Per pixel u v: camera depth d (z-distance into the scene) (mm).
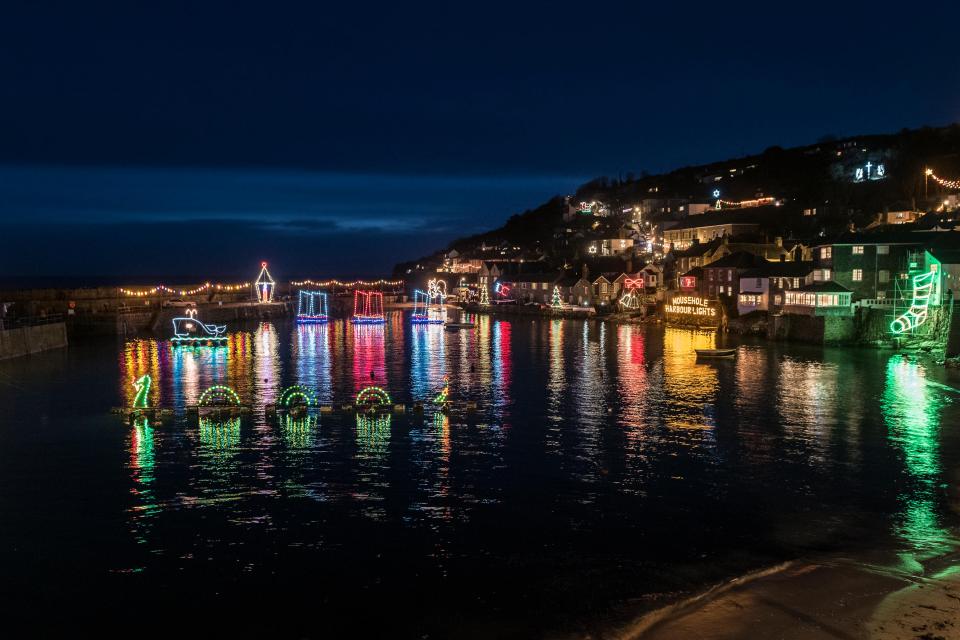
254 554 27188
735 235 148125
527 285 178250
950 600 22609
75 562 26516
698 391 59781
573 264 184125
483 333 117125
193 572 25750
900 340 86562
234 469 37688
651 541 27953
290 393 58156
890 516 30469
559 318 150500
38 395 58406
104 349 92500
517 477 36250
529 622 22188
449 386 63188
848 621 21344
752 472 36812
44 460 39219
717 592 23500
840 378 65625
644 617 22125
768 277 108000
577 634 21375
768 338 100438
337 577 25344
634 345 96250
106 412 51531
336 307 187875
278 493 33906
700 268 129125
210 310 139000
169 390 61188
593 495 33375
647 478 35938
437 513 31219
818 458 39250
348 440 43562
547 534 28812
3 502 32625
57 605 23562
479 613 22797
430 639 21453
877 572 24781
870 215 148625
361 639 21609
